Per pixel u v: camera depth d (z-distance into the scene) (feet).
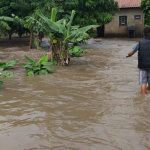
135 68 47.03
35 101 30.48
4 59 56.80
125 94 32.50
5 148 20.53
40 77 41.01
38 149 20.43
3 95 32.60
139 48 32.24
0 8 81.71
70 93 33.12
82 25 86.38
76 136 22.39
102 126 24.08
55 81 38.68
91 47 79.92
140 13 120.26
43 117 26.16
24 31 92.17
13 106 29.04
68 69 46.62
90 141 21.54
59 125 24.43
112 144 21.02
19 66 48.93
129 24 121.39
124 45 85.56
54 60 50.31
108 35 123.03
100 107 28.45
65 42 49.65
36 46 74.54
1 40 97.66
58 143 21.30
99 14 91.15
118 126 24.03
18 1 80.48
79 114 26.76
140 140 21.53
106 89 34.60
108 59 56.80
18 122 25.16
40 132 23.15
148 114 26.50
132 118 25.62
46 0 80.18
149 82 32.58
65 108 28.32
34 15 69.05
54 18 52.60
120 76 41.27
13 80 39.40
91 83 37.47
